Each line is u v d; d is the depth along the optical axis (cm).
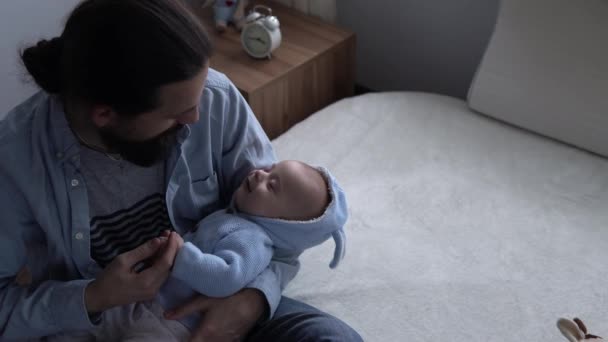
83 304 101
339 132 172
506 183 158
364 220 149
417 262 139
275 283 116
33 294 104
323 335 110
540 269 137
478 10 191
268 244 118
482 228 147
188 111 91
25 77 102
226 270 109
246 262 112
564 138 165
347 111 179
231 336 112
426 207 152
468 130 173
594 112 156
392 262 139
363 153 166
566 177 158
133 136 91
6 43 184
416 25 208
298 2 203
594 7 149
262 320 117
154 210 113
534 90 161
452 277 136
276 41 177
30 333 105
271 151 129
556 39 155
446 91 215
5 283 105
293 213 119
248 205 120
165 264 104
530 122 167
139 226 113
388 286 133
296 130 173
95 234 107
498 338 124
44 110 97
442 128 174
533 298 131
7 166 97
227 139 119
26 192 98
